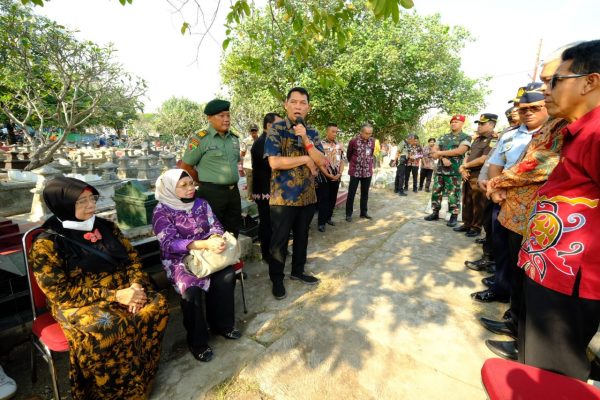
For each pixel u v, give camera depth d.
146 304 1.96
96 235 1.96
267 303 2.95
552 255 1.41
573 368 1.43
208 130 3.12
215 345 2.38
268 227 3.75
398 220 5.72
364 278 3.43
